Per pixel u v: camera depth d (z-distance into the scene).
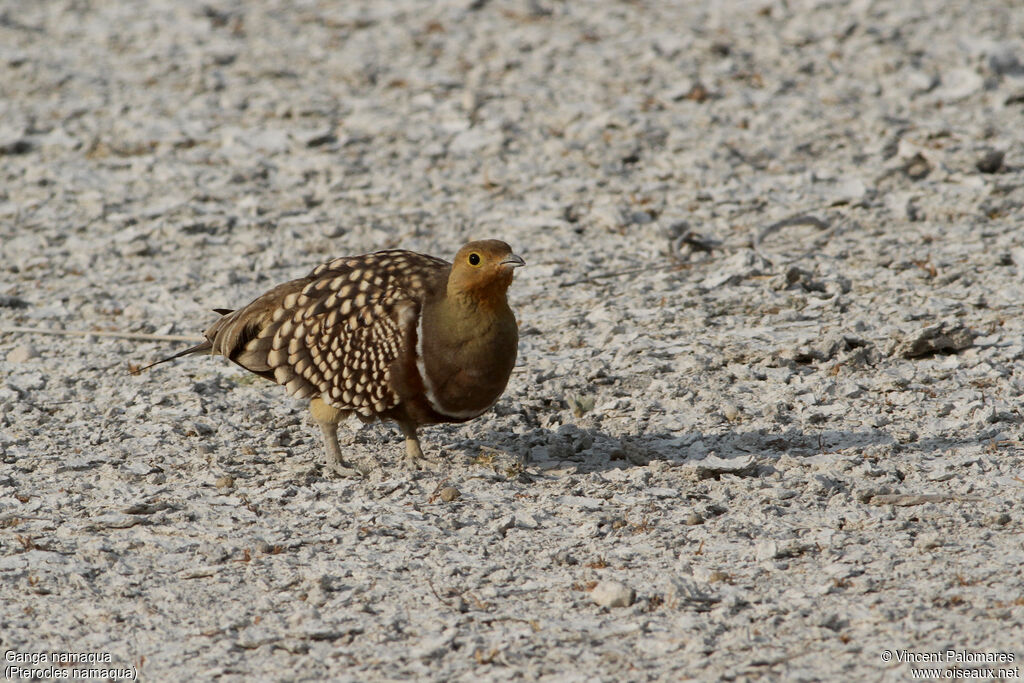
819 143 18.69
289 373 9.96
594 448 10.57
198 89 22.05
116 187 18.31
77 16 26.55
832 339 12.25
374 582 8.26
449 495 9.56
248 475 10.16
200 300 14.60
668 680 6.96
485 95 21.06
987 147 17.78
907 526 8.73
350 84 22.02
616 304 13.95
